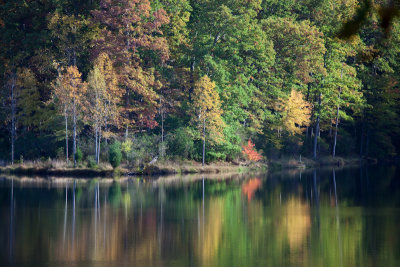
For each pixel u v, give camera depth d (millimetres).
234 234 31531
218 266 24484
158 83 82938
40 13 90750
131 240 29812
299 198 47156
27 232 31797
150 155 75125
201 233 31734
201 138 78000
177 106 85625
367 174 72750
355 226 33969
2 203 42625
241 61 86688
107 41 82438
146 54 86938
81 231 32125
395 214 38594
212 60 82750
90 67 86250
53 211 39062
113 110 73500
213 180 62844
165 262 25234
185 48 86375
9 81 77750
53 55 86500
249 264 24875
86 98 71312
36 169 67500
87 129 80625
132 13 81875
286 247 28250
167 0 88875
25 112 78688
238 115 86875
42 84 86938
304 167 87125
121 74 80625
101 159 72500
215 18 86500
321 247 28266
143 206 41625
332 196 48656
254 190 52688
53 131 78312
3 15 90250
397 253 26859
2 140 81750
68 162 70312
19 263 24969
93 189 51812
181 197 46906
